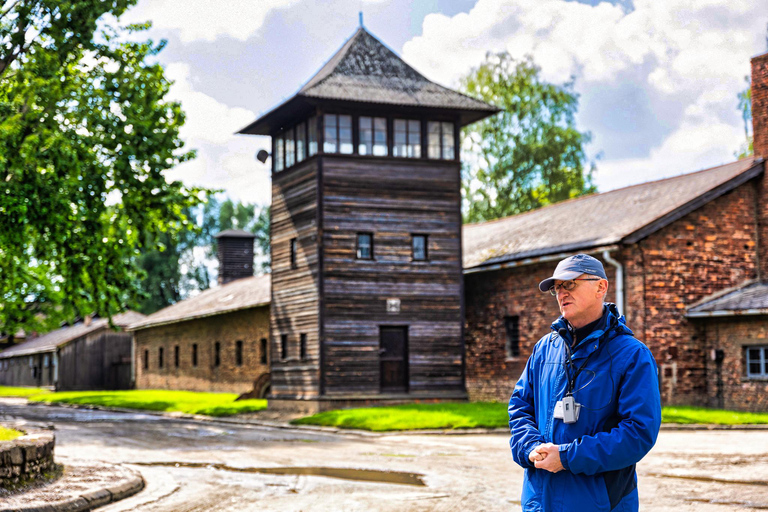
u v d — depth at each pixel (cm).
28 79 1795
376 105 2561
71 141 1841
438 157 2673
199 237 7981
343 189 2562
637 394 416
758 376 2281
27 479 1053
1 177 1770
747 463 1281
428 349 2614
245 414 2678
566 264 442
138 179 1969
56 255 1997
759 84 2525
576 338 444
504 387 2806
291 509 950
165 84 2011
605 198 2981
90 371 5169
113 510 959
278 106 2597
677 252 2408
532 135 5388
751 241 2506
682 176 2773
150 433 2038
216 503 998
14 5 1823
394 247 2602
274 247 2802
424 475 1212
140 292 2116
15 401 4303
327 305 2522
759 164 2483
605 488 416
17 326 3775
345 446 1667
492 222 3666
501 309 2834
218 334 3978
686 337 2400
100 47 1941
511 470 1262
